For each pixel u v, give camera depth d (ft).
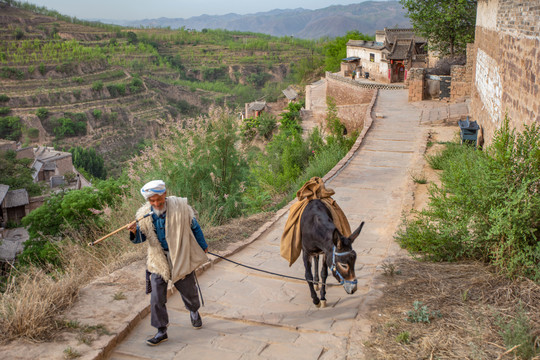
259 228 32.91
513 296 18.62
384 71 184.65
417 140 66.90
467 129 58.54
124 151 508.94
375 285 21.47
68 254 29.63
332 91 176.65
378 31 208.74
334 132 93.40
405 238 26.81
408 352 15.48
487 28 57.26
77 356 14.93
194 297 17.44
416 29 118.73
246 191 45.83
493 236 21.84
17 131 471.62
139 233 16.35
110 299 19.31
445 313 17.92
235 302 20.70
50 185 262.26
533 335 15.39
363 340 16.62
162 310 16.62
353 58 213.05
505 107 41.91
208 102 650.43
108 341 16.03
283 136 82.48
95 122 529.45
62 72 599.98
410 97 104.73
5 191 206.39
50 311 17.31
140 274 22.09
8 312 16.39
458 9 107.04
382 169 53.16
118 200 41.04
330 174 51.26
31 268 21.47
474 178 24.07
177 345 16.76
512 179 21.80
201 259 17.07
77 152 389.60
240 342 16.98
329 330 17.83
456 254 23.62
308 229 18.65
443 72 106.63
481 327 16.48
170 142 39.83
